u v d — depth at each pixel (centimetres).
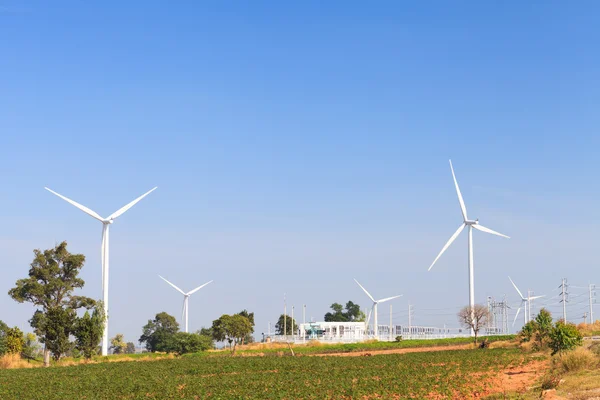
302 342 14088
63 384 6612
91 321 10819
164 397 5512
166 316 18188
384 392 5428
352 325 16912
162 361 9725
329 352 12094
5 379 7231
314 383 6150
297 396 5341
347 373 7081
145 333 18038
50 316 10631
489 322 13500
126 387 6244
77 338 10700
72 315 10806
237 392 5641
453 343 13325
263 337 16275
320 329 16800
